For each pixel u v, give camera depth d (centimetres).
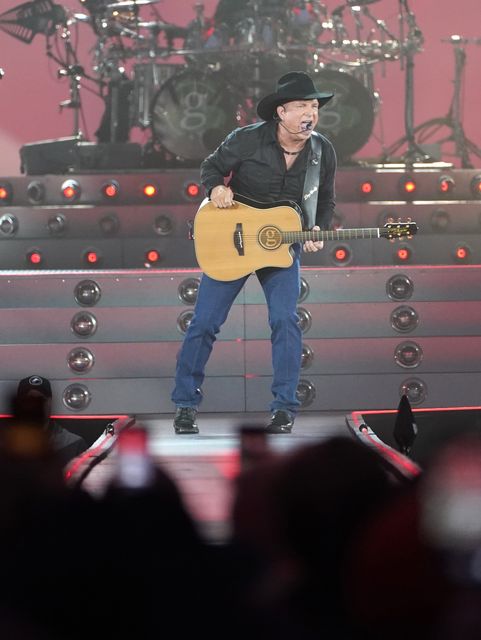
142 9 4366
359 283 2303
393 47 3328
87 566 582
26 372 2305
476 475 635
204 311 1906
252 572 578
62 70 3353
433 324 2317
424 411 2339
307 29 3331
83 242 2783
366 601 532
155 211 2795
